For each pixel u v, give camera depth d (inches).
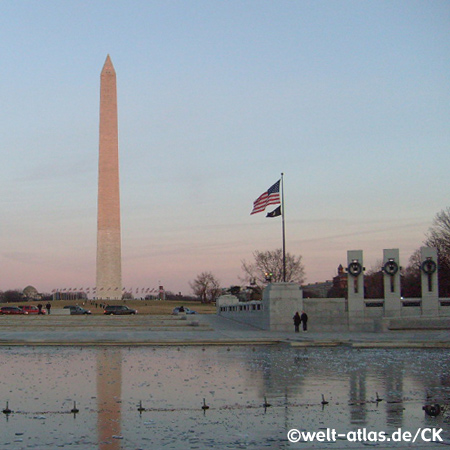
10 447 567.2
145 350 1572.3
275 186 2384.4
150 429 636.1
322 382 954.1
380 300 2297.0
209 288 6766.7
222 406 756.0
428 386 912.9
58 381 972.6
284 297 2274.9
